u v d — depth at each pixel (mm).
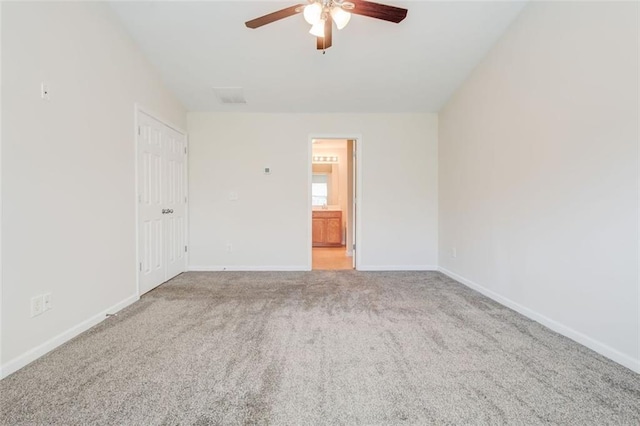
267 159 4273
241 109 4160
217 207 4254
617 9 1759
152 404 1390
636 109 1658
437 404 1403
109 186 2523
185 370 1678
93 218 2322
